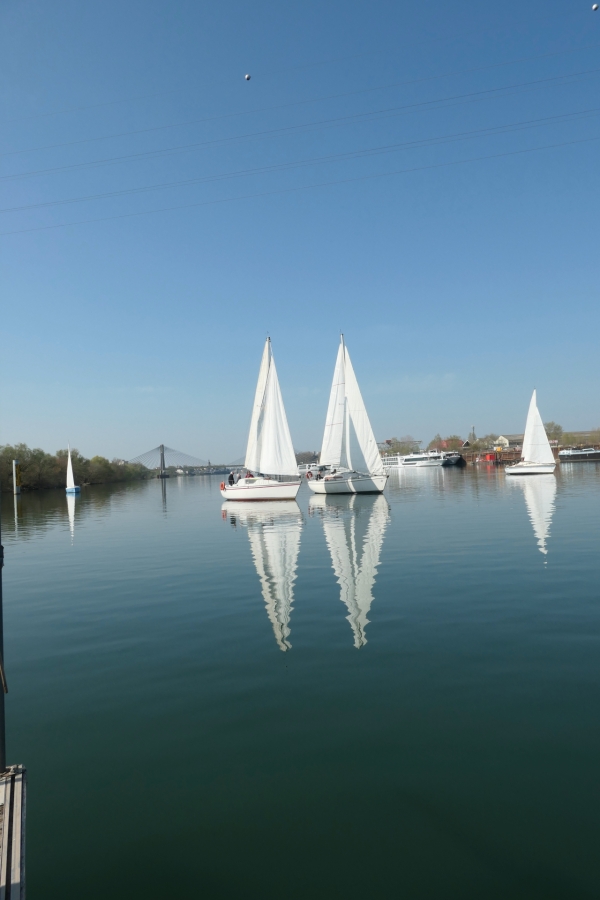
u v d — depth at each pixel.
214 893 4.29
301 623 11.02
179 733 6.71
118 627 11.34
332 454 50.75
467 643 9.48
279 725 6.80
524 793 5.31
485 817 5.00
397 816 5.07
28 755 6.32
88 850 4.79
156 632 10.87
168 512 42.78
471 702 7.22
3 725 4.99
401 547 20.08
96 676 8.66
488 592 12.91
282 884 4.36
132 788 5.64
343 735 6.50
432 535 22.94
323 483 50.53
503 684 7.74
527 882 4.29
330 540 22.84
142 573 17.19
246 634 10.48
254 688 7.94
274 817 5.12
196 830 5.00
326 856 4.63
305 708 7.23
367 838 4.81
